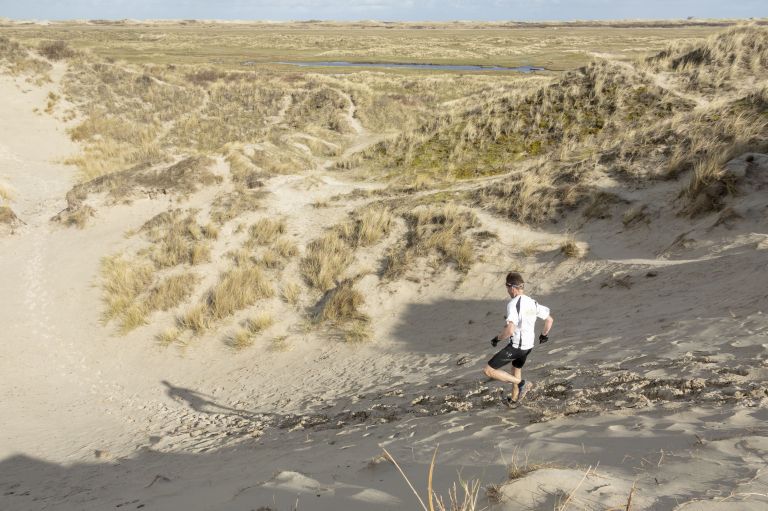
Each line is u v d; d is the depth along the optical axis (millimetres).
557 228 14055
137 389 11477
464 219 15094
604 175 15016
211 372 11828
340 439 6289
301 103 37688
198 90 39125
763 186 11328
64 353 13188
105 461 7801
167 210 19516
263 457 6188
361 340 11875
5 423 9898
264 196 19344
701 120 15812
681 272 9781
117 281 15625
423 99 40750
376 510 3111
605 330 8547
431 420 6082
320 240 15758
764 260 8562
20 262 17781
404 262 14031
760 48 21578
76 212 20125
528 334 5734
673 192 13164
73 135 31969
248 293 14094
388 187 19250
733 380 4887
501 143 21266
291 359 11797
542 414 5121
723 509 2256
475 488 3074
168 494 5199
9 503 6504
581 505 2535
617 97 21109
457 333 11047
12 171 26469
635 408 4602
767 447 2883
